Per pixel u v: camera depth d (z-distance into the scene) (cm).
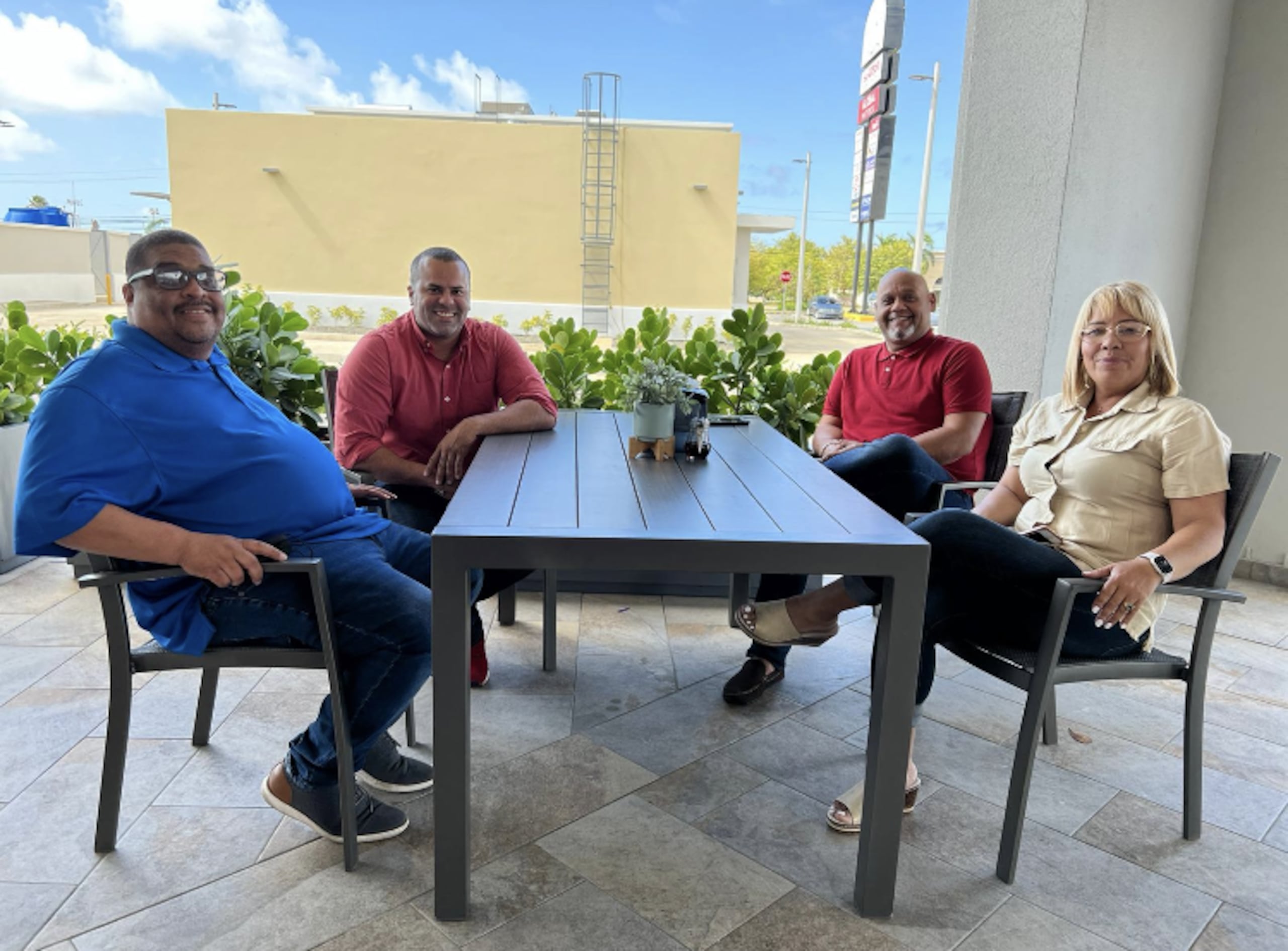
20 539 158
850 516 167
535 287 1794
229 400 191
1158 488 184
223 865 173
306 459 199
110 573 162
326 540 192
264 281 1777
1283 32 340
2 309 375
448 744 153
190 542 160
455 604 149
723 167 1748
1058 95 319
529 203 1758
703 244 1784
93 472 161
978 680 270
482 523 156
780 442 252
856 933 160
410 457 276
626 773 212
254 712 236
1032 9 324
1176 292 369
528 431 263
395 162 1734
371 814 182
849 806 191
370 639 172
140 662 172
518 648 285
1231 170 361
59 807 191
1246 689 267
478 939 155
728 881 173
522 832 187
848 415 319
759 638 203
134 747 217
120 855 175
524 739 227
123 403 168
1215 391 375
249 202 1747
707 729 235
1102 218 335
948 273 370
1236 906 169
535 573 329
